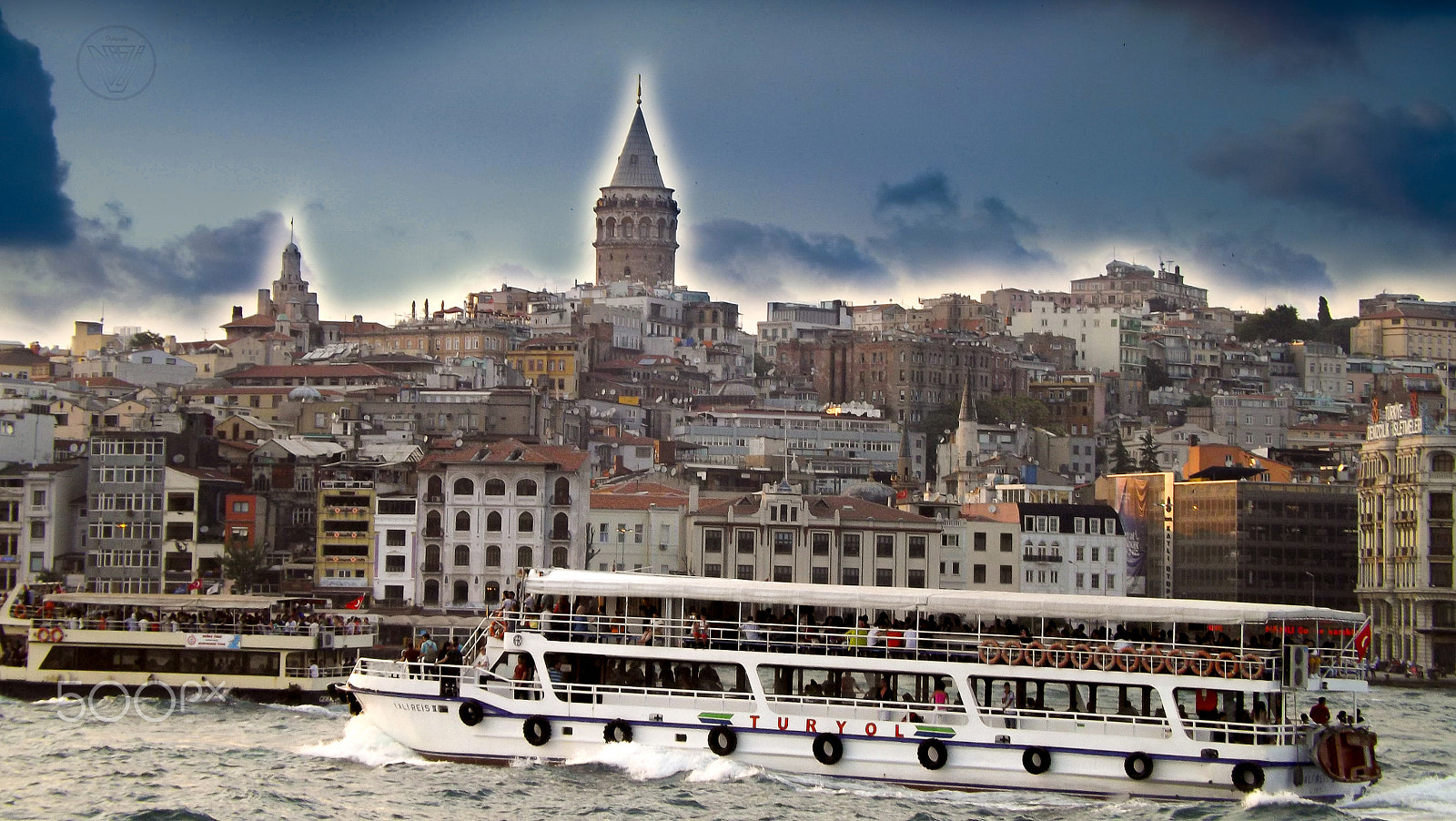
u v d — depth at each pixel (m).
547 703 95.00
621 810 86.44
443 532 192.75
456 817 85.12
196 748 103.31
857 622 98.62
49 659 127.12
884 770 92.94
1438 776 109.31
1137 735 93.00
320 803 88.25
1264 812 90.06
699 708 94.44
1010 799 91.94
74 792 91.44
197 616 128.88
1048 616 94.38
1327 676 94.81
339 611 171.25
